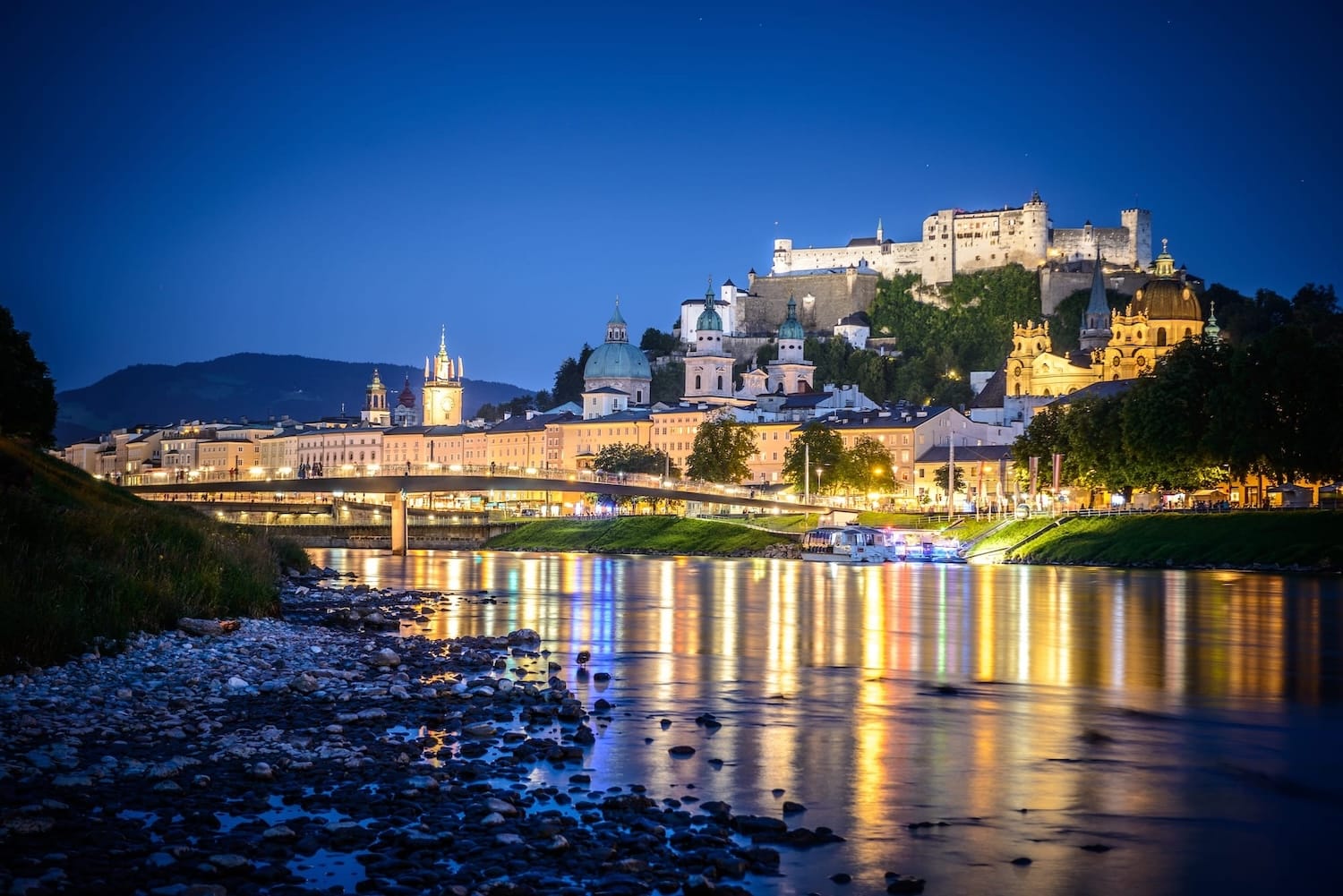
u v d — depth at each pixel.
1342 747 51.66
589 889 33.16
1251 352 181.12
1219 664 76.31
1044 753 50.31
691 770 46.00
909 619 104.31
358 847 35.72
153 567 79.50
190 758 43.44
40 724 48.28
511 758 46.06
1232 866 37.31
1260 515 176.50
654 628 94.69
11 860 34.16
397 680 60.88
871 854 37.59
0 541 74.19
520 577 163.00
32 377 175.00
